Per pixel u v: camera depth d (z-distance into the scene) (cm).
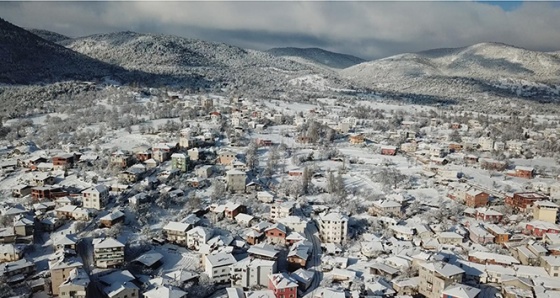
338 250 16788
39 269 15038
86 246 16775
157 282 14050
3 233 16400
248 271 14562
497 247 17000
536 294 13312
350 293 13562
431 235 18000
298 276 14550
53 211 19262
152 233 17912
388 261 15650
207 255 15338
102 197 19700
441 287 13350
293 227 18412
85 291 13312
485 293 13938
